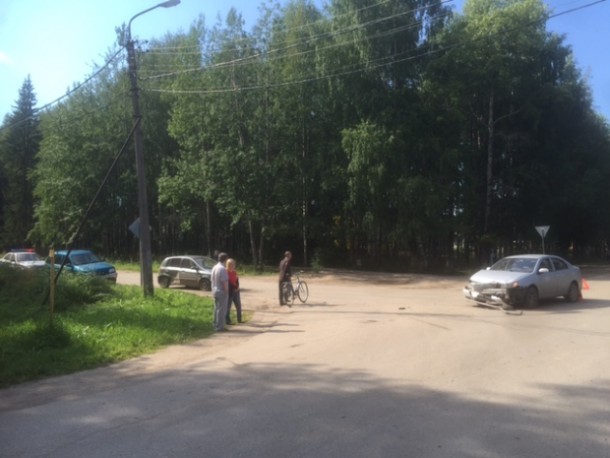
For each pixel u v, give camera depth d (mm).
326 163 35906
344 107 34844
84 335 11500
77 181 47375
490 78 35531
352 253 40000
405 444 4977
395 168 32250
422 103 34469
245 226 43562
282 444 5047
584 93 42938
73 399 7035
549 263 17125
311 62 35406
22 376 8461
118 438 5363
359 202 34094
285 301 18281
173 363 9336
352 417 5824
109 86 47344
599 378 7434
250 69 35031
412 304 17953
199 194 36594
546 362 8469
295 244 44438
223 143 35656
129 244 53125
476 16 38719
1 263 21641
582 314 14555
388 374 7824
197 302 18016
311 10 37250
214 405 6461
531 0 37031
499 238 40031
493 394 6664
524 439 5078
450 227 34156
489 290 15914
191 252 50688
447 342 10367
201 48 37219
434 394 6691
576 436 5156
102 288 18781
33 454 4969
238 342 11328
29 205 69625
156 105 45625
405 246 37094
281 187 36031
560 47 40938
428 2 34219
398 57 34062
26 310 15633
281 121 35969
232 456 4785
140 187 18312
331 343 10539
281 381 7578
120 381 8078
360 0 32875
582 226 48594
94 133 47344
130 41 18016
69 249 17188
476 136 41000
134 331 12055
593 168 42656
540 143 41219
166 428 5637
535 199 40969
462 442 5004
